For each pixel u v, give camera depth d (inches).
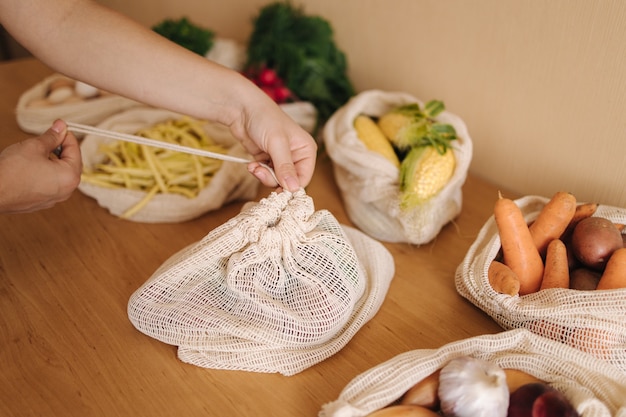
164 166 37.5
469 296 29.2
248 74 45.7
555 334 25.4
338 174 37.5
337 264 26.5
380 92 38.8
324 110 44.4
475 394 20.6
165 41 30.1
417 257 33.2
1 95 50.3
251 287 25.4
